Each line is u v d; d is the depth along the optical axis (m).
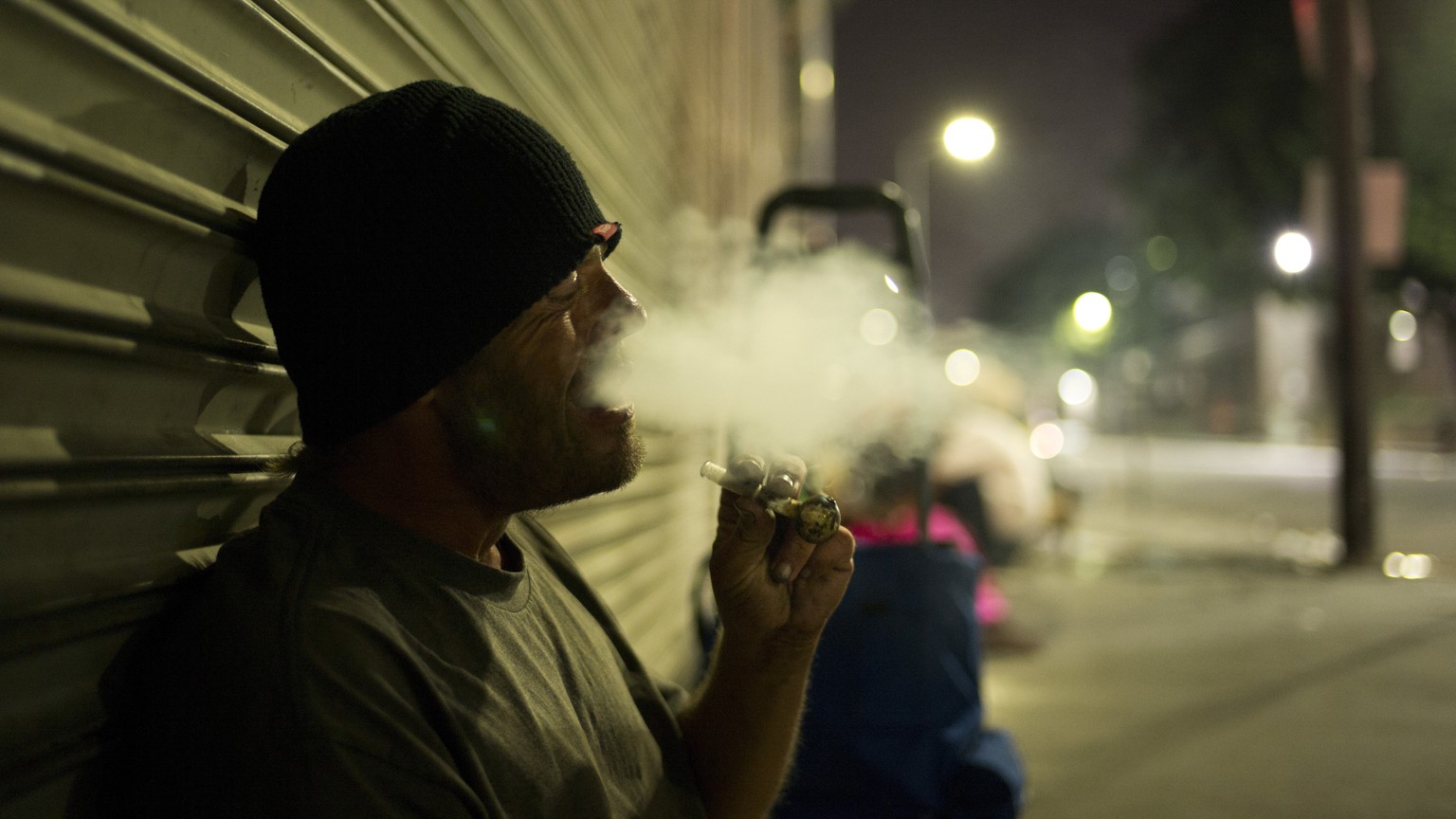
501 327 1.04
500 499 1.14
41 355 0.89
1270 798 3.74
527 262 1.04
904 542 3.21
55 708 0.93
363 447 1.12
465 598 1.10
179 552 1.13
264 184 1.27
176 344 1.07
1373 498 8.82
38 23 0.86
